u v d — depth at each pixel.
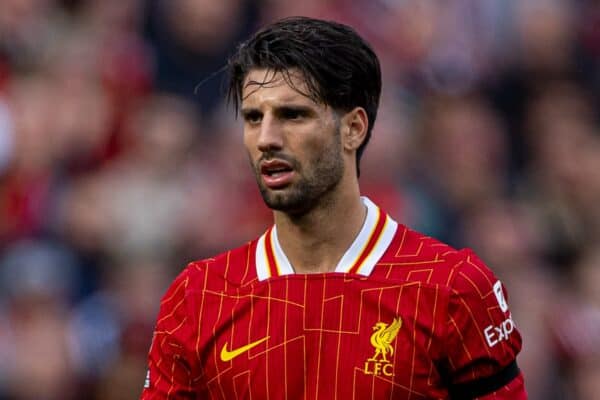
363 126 13.93
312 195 13.61
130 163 35.62
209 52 38.72
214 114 37.91
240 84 13.86
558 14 42.38
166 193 34.44
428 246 14.12
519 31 42.19
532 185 38.53
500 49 42.00
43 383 30.53
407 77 40.06
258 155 13.54
